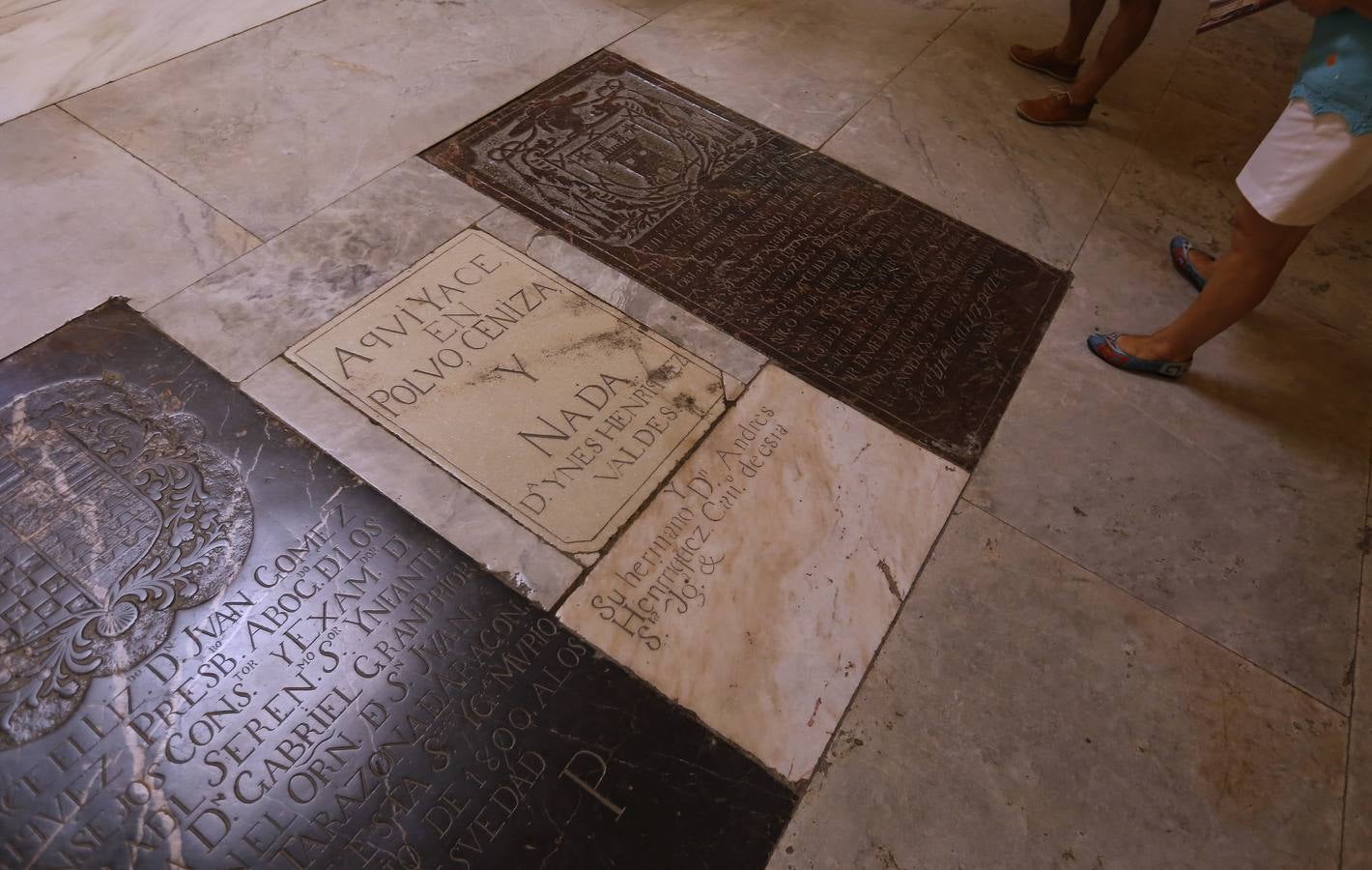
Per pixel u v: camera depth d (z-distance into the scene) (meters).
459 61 3.57
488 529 2.23
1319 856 1.99
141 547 2.07
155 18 3.45
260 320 2.56
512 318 2.71
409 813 1.79
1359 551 2.57
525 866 1.76
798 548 2.34
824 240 3.19
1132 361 2.93
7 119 2.94
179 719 1.85
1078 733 2.12
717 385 2.66
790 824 1.89
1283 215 2.38
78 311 2.48
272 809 1.76
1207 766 2.11
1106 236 3.44
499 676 2.00
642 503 2.35
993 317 3.05
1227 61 4.45
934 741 2.06
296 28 3.54
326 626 2.02
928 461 2.60
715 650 2.12
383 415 2.41
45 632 1.92
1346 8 2.14
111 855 1.68
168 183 2.87
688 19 4.10
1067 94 3.84
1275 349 3.12
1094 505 2.58
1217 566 2.48
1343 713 2.23
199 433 2.29
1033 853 1.93
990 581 2.37
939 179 3.54
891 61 4.09
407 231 2.89
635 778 1.90
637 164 3.32
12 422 2.23
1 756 1.76
